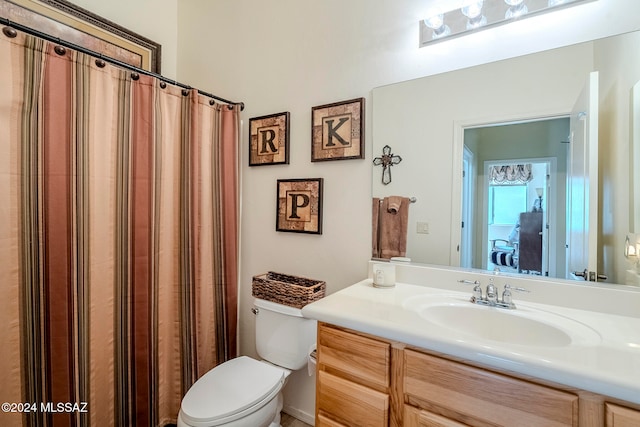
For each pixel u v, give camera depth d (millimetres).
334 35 1571
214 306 1752
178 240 1604
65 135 1185
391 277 1325
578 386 661
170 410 1591
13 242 1070
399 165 1429
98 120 1283
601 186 1084
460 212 1318
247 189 1890
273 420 1381
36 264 1124
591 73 1080
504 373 756
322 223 1618
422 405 871
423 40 1327
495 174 1253
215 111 1739
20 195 1082
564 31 1110
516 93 1199
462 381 805
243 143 1903
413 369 876
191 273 1632
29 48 1089
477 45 1253
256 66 1844
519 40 1180
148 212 1465
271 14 1781
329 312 1013
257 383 1314
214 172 1736
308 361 1463
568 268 1140
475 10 1204
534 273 1195
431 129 1357
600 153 1082
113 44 1827
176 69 2205
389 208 1454
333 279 1593
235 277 1845
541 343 957
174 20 2203
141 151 1436
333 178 1585
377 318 943
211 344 1736
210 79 2051
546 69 1146
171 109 1557
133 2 1959
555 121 1145
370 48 1475
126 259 1393
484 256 1282
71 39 1640
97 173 1284
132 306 1420
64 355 1191
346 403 993
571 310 1056
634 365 680
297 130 1692
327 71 1591
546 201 1174
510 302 1105
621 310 1012
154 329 1502
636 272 1032
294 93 1700
